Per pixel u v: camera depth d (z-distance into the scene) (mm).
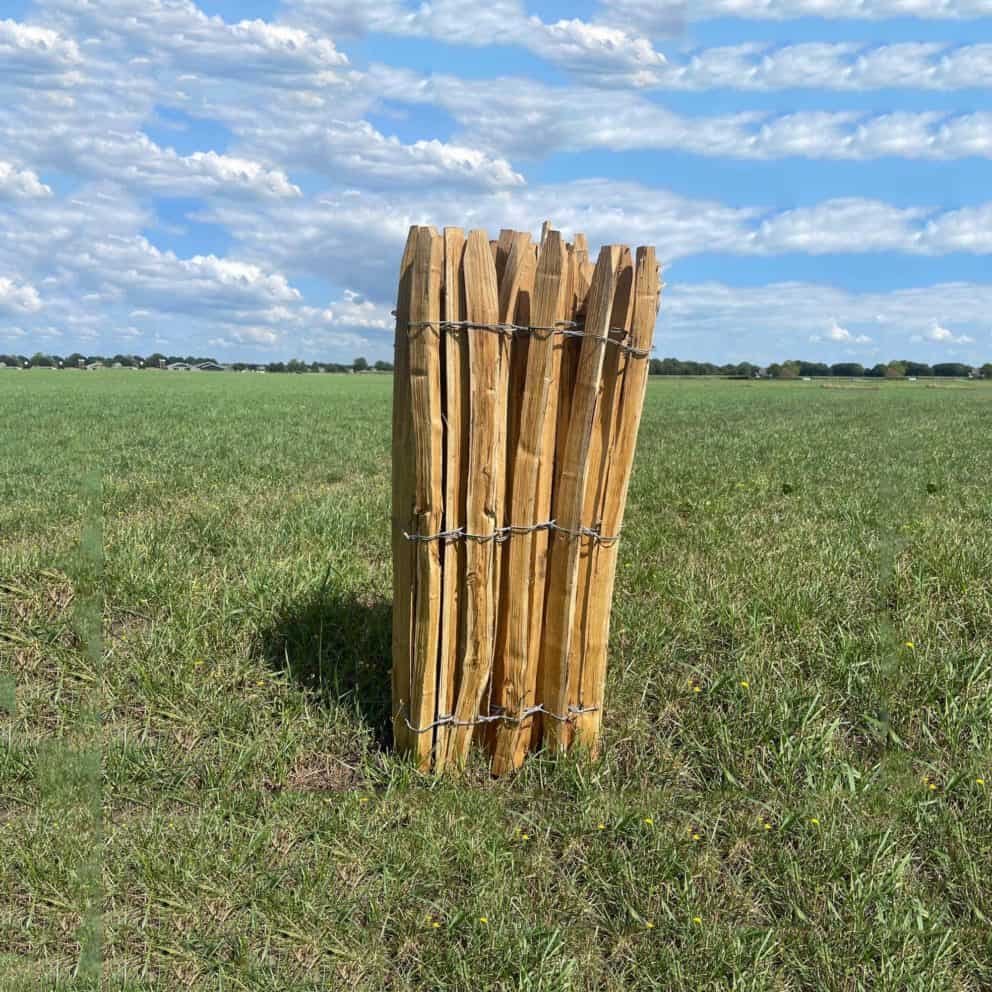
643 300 3652
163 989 2748
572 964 2854
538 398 3594
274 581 5816
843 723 4426
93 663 4738
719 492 9992
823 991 2830
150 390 47500
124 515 8586
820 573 6180
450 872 3326
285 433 18859
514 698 3869
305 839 3514
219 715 4363
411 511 3697
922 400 41000
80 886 3150
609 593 3951
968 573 5977
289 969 2861
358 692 4586
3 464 12227
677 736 4324
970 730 4266
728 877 3365
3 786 3799
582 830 3584
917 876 3412
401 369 3670
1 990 2699
